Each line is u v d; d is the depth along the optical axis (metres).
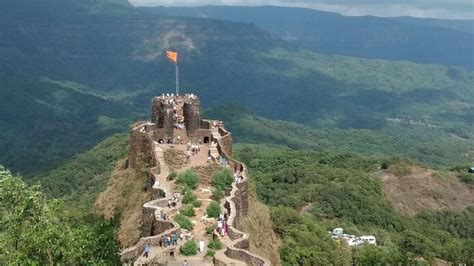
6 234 43.62
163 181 79.12
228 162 90.75
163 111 104.25
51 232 43.12
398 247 171.12
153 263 51.56
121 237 73.19
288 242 117.62
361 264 136.50
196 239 57.34
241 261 51.28
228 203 69.00
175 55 118.94
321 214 199.50
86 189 176.12
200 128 108.44
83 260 45.16
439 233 199.50
